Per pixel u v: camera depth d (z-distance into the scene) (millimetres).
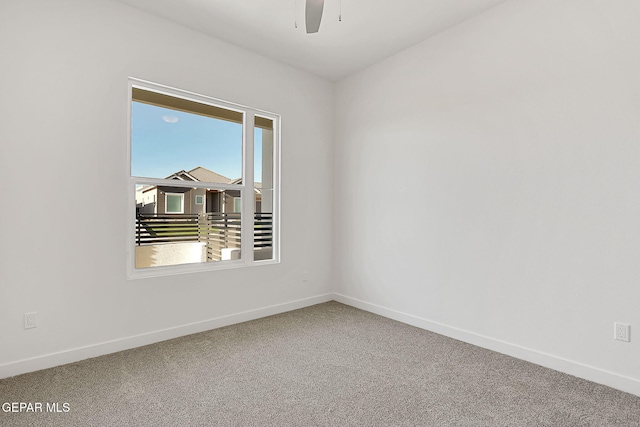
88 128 2389
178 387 2006
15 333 2133
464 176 2777
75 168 2338
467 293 2756
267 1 2514
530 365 2326
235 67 3168
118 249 2521
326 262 3988
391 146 3377
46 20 2230
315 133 3850
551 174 2287
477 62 2695
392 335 2896
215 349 2570
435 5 2562
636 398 1911
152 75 2672
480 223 2674
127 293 2564
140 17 2615
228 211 3229
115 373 2172
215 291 3051
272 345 2660
